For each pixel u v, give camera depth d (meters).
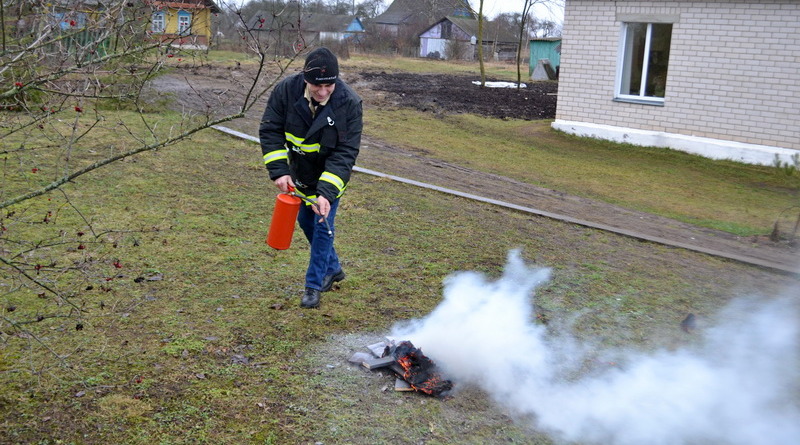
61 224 6.19
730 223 9.77
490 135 15.35
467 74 30.19
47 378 3.75
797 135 13.14
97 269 5.29
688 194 11.48
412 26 56.81
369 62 32.75
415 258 6.37
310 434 3.49
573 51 15.72
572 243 7.50
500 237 7.37
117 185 7.64
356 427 3.59
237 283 5.35
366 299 5.31
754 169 13.42
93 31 4.00
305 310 4.96
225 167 8.99
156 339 4.30
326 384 4.00
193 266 5.59
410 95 20.30
